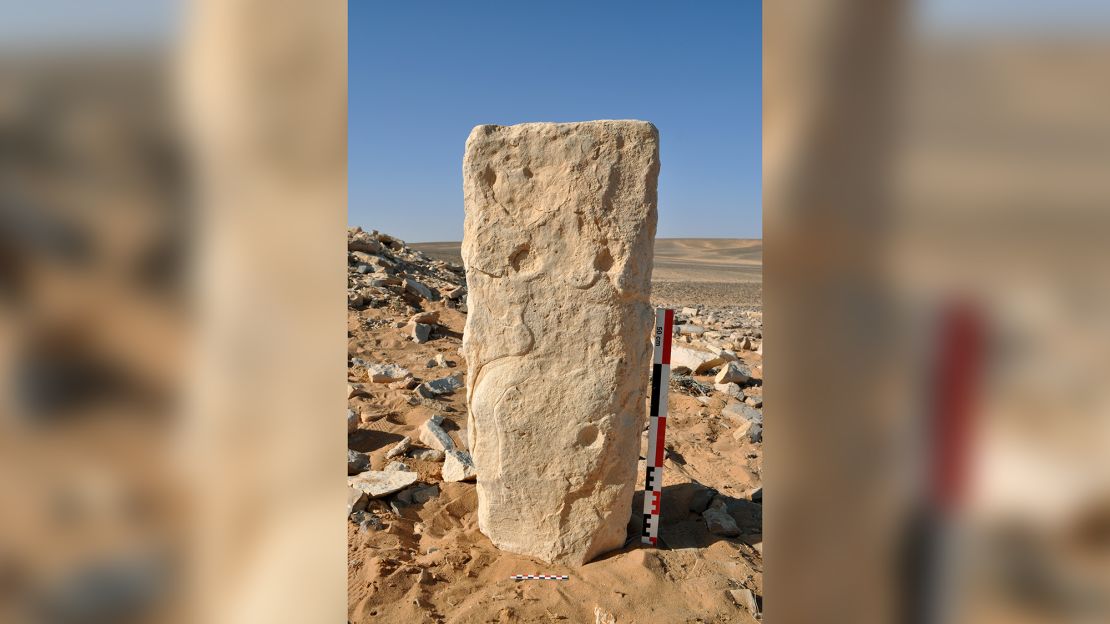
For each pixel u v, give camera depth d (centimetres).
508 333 299
